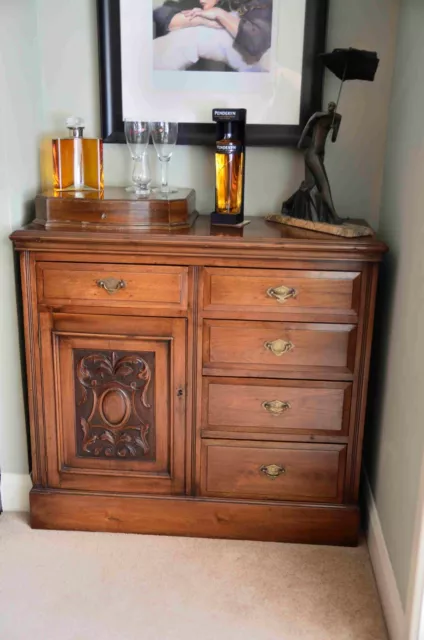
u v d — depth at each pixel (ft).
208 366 6.33
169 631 5.45
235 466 6.56
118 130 7.16
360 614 5.72
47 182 7.39
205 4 6.81
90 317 6.31
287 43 6.83
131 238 5.96
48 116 7.22
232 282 6.10
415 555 4.75
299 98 6.96
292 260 6.01
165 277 6.13
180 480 6.62
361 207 7.24
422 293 5.14
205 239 5.94
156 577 6.11
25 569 6.18
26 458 6.98
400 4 6.57
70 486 6.73
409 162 5.82
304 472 6.53
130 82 7.05
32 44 6.82
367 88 6.92
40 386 6.53
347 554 6.54
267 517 6.62
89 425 6.61
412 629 4.79
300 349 6.23
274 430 6.44
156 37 6.91
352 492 6.54
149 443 6.61
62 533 6.75
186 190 7.04
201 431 6.48
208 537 6.72
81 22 6.95
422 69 5.48
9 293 6.53
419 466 4.93
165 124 6.56
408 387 5.45
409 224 5.70
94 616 5.60
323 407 6.36
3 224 6.36
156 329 6.29
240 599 5.85
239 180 6.71
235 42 6.88
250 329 6.21
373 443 6.97
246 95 7.01
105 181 7.41
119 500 6.67
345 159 7.13
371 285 6.03
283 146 7.09
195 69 6.98
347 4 6.73
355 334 6.16
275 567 6.30
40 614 5.61
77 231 6.12
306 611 5.73
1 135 6.14
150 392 6.48
